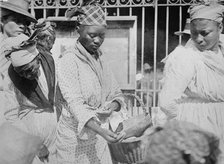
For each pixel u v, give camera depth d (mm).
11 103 3477
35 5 4164
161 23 4094
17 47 3432
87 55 3275
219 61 3619
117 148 3182
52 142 3453
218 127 3576
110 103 3328
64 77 3240
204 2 3709
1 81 3463
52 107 3480
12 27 3680
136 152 3121
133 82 4102
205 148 1439
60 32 3971
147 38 4109
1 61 3490
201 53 3654
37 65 3447
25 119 3473
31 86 3459
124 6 4133
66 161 3342
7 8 3695
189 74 3607
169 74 3658
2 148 1881
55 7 4148
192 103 3621
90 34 3291
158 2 4086
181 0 4059
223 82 3594
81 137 3232
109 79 3416
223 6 3693
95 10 3324
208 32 3670
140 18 4125
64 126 3326
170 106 3611
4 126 2027
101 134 3119
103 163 3316
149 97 4074
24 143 1926
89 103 3287
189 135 1461
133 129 3111
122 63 4121
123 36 4117
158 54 4094
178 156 1426
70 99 3199
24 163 1912
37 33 3586
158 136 1485
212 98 3602
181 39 4031
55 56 3812
